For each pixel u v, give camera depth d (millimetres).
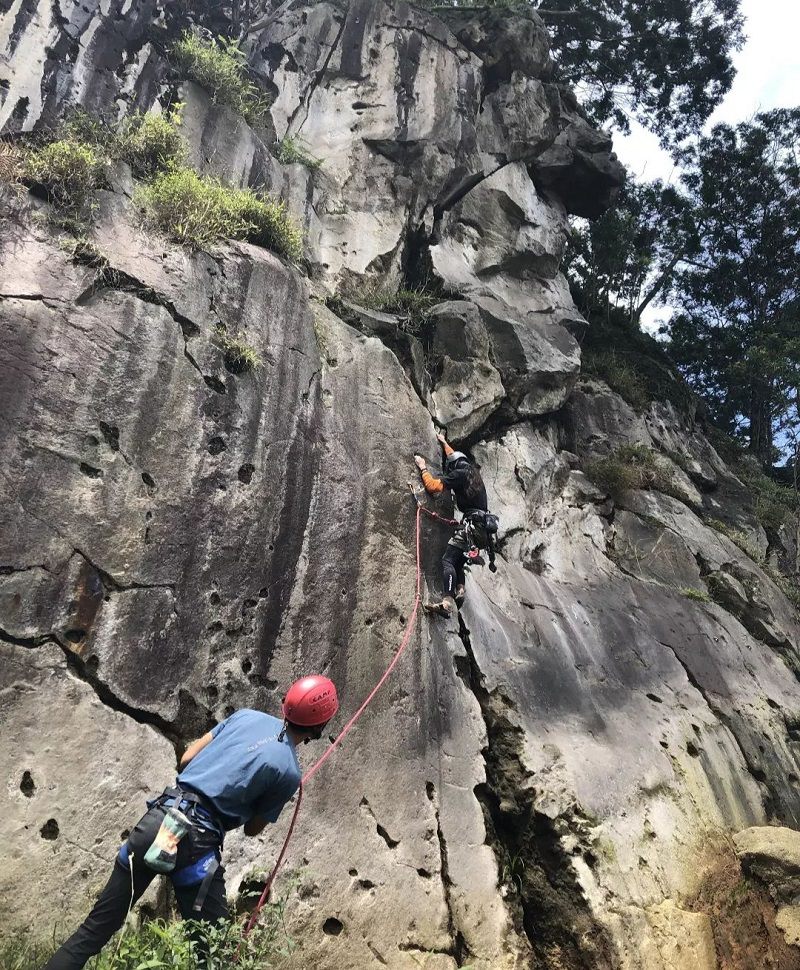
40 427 4863
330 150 8953
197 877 3334
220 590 5320
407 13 10094
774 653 9719
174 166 6434
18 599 4492
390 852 5328
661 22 17203
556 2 17016
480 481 7059
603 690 7398
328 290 8031
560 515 9078
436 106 9719
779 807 7738
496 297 9727
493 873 5703
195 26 7887
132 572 4938
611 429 10891
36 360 4969
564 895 5625
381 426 6965
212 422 5672
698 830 6691
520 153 10789
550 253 10672
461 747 6145
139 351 5434
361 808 5363
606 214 16438
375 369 7223
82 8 6703
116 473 5082
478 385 8500
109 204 5824
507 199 10414
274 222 6926
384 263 8672
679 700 7879
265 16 9172
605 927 5418
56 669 4508
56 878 4113
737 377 19453
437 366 8484
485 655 6809
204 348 5793
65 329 5160
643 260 16172
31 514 4672
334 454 6434
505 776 6211
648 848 6172
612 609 8406
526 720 6547
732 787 7430
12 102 6012
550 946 5535
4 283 5035
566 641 7602
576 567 8719
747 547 11117
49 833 4199
